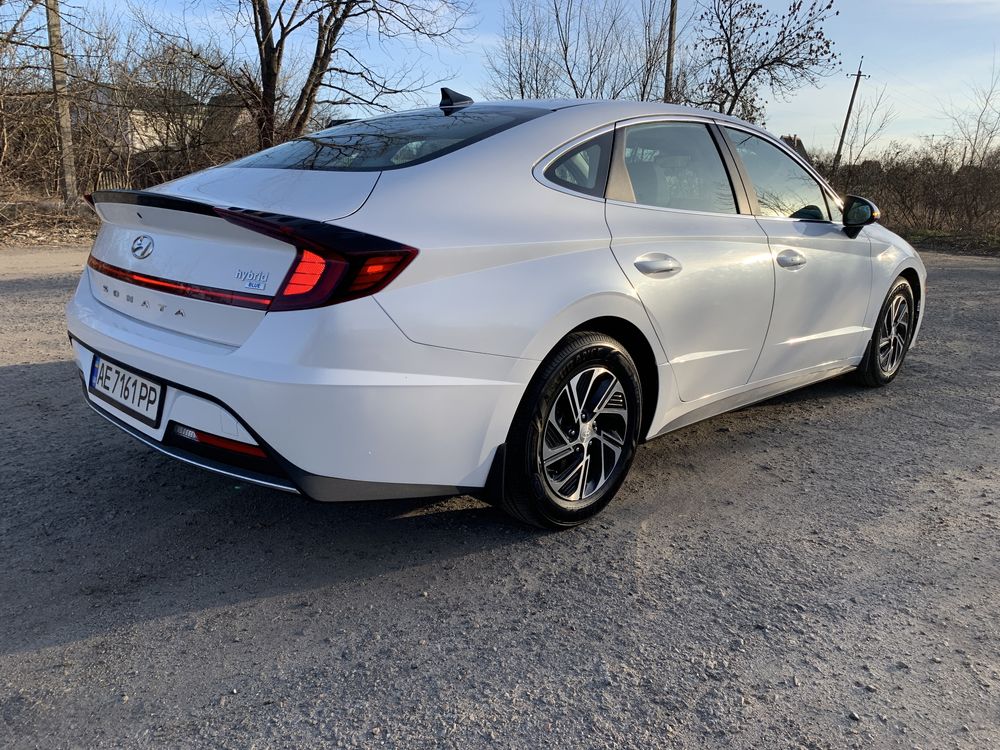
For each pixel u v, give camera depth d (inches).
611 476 117.0
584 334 107.4
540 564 105.0
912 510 123.4
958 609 95.7
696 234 124.6
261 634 88.4
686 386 126.7
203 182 108.9
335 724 74.5
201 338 92.0
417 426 91.0
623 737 73.4
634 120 124.6
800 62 626.5
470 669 83.0
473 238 95.2
